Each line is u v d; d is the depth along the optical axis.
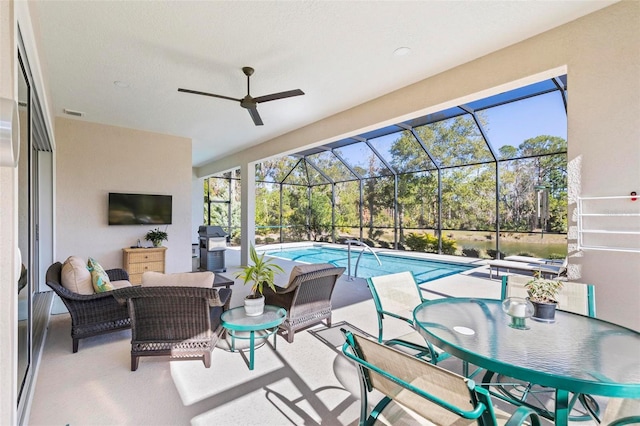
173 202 6.17
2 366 1.17
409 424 1.28
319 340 3.09
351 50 3.08
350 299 4.59
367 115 4.45
